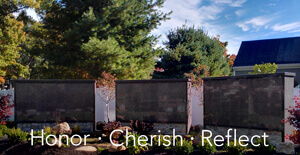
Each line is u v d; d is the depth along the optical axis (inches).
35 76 1715.1
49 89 654.5
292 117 443.8
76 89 656.4
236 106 553.9
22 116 649.6
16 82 649.0
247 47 1363.2
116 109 663.1
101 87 748.0
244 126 539.2
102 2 993.5
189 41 1379.2
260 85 514.9
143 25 1064.2
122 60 936.9
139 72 1029.8
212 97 598.9
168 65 1310.3
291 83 500.7
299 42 1259.2
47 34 1049.5
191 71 1238.9
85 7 994.7
